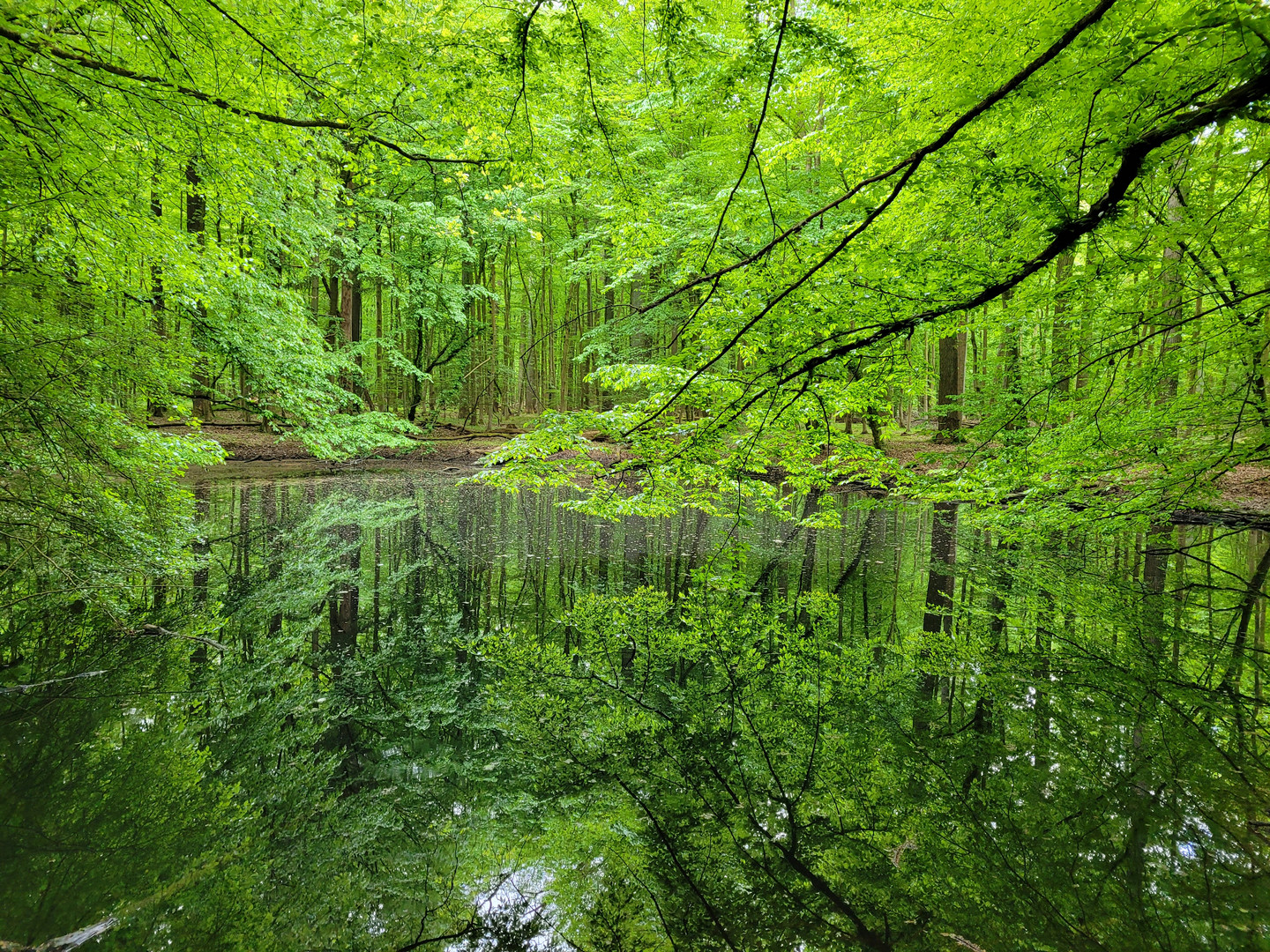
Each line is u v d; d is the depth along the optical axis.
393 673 4.82
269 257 12.66
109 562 5.22
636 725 4.01
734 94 2.97
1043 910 2.37
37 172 4.56
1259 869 2.58
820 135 5.32
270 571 7.35
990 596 6.65
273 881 2.57
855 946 2.20
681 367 4.19
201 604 6.12
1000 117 3.22
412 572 7.50
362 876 2.62
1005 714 4.05
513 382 26.81
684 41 2.95
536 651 5.24
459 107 3.89
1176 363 5.38
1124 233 3.89
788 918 2.36
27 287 4.81
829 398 4.11
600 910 2.43
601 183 4.23
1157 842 2.76
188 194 6.71
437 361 21.78
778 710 4.19
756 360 3.89
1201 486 6.07
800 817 3.04
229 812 3.07
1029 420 5.47
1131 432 5.70
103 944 2.15
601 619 5.98
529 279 26.48
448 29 3.61
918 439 16.36
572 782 3.39
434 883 2.58
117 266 5.97
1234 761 3.46
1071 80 2.78
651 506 5.22
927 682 4.53
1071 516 6.76
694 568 7.83
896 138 3.93
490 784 3.37
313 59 4.20
